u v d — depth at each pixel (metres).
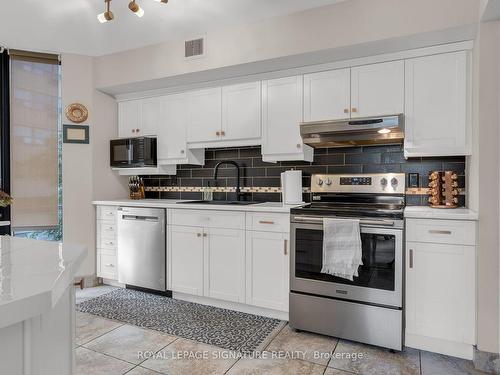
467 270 2.04
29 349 0.73
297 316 2.45
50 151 3.47
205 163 3.62
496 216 1.98
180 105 3.37
